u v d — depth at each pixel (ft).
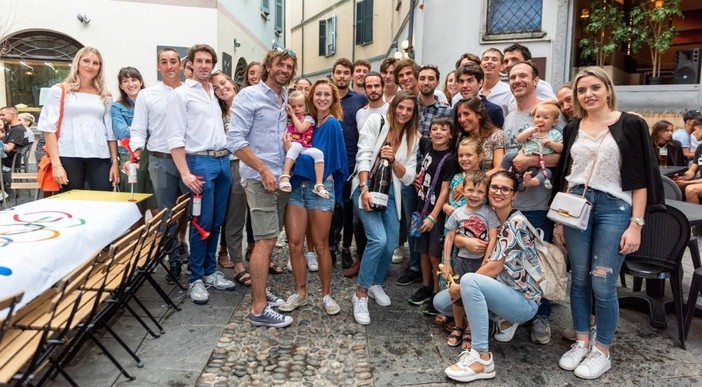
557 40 25.80
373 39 52.01
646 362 10.22
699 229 20.65
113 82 31.99
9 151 25.70
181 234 15.58
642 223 9.09
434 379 9.52
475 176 10.57
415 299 13.10
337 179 12.50
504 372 9.80
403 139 12.53
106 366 9.53
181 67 15.76
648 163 9.03
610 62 28.55
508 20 26.73
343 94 15.94
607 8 25.94
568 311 12.92
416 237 12.85
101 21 31.40
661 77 28.48
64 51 31.58
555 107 10.36
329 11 64.23
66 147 13.88
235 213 14.11
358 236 14.93
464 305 9.65
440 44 27.86
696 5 32.83
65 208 11.30
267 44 53.21
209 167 12.82
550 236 11.17
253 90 11.20
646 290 12.83
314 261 15.85
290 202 11.92
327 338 11.13
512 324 10.69
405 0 35.73
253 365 9.83
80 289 8.50
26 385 7.16
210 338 10.85
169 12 32.35
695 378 9.64
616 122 9.26
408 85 15.23
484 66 14.35
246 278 14.10
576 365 9.89
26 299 7.37
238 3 39.52
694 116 24.18
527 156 10.55
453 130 12.13
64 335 7.48
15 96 31.42
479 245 10.55
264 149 11.37
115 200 12.55
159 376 9.29
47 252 8.15
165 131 13.37
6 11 30.19
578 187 9.70
